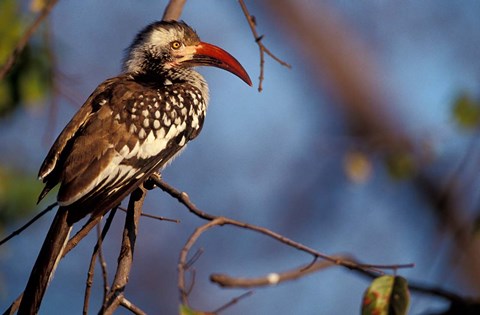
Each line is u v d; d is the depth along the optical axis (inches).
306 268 328.8
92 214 367.6
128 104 405.1
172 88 431.8
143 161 394.3
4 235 498.0
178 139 419.5
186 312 281.3
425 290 328.5
